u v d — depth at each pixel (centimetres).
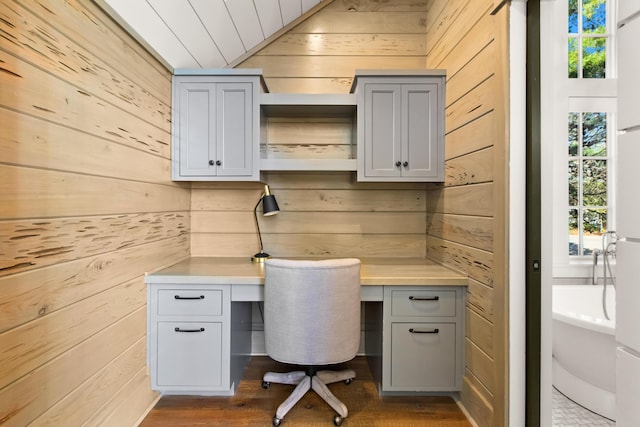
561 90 257
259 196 260
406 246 262
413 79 221
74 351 129
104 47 147
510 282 150
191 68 225
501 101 152
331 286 166
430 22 253
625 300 78
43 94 113
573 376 202
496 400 155
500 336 152
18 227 103
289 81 261
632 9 75
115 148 156
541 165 149
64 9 122
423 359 192
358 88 221
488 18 164
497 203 156
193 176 221
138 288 180
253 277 189
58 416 120
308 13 259
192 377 191
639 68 74
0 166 97
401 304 192
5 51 98
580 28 268
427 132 221
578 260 262
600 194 263
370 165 221
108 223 151
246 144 220
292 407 187
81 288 133
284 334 170
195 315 191
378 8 263
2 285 98
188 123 220
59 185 120
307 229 261
